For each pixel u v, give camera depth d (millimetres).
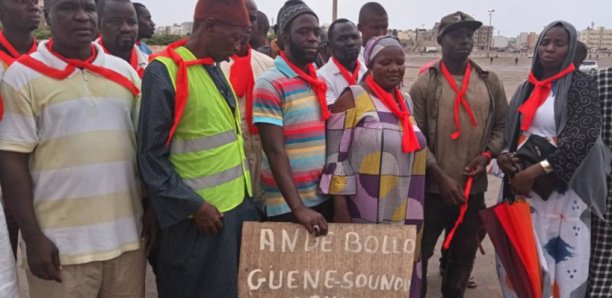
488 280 4500
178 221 2508
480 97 3533
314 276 2627
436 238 3736
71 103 2406
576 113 3166
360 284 2643
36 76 2365
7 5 3152
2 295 2361
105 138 2498
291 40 2926
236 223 2656
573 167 3102
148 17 5445
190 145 2539
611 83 3199
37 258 2416
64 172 2430
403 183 3018
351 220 3043
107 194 2520
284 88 2861
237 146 2721
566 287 3297
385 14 5195
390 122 2977
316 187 2977
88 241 2492
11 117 2359
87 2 2439
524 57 88125
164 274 2717
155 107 2420
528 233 3223
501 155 3396
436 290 4301
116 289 2682
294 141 2908
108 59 2607
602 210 3145
